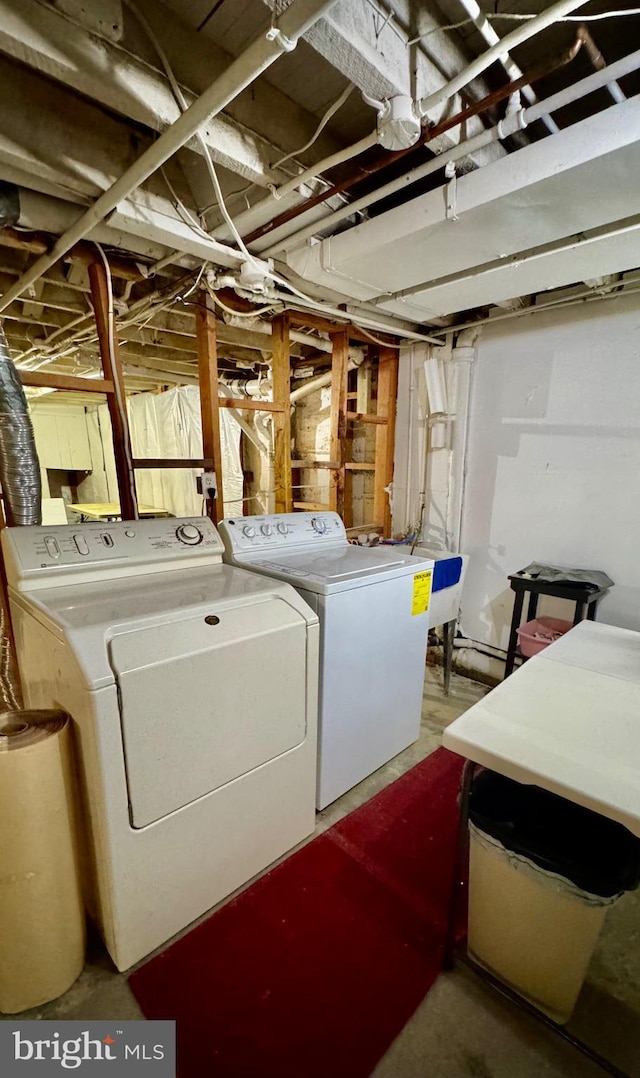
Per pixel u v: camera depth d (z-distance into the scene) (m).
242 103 1.21
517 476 2.66
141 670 1.10
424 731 2.37
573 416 2.40
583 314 2.30
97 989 1.19
